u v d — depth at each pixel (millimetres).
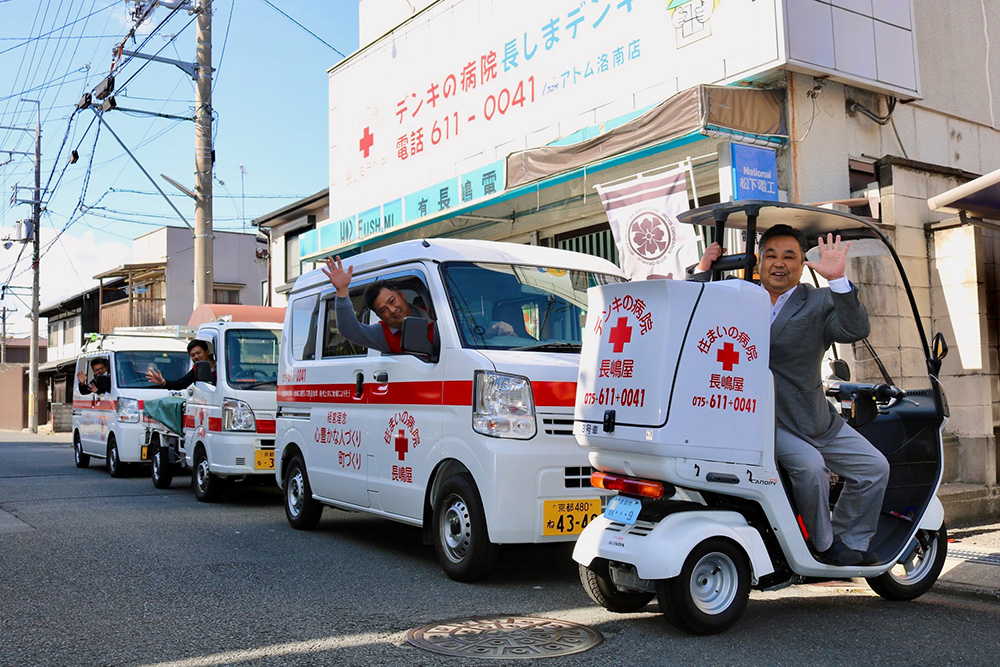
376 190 14797
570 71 10758
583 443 4738
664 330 4367
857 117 8992
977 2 10648
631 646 4289
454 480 5723
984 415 8047
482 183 10695
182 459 11047
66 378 39906
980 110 10484
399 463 6340
